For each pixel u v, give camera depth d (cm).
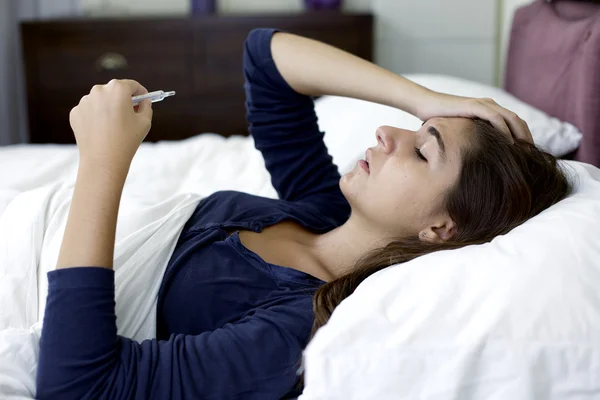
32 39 290
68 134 299
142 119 105
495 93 204
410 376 85
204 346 98
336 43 291
